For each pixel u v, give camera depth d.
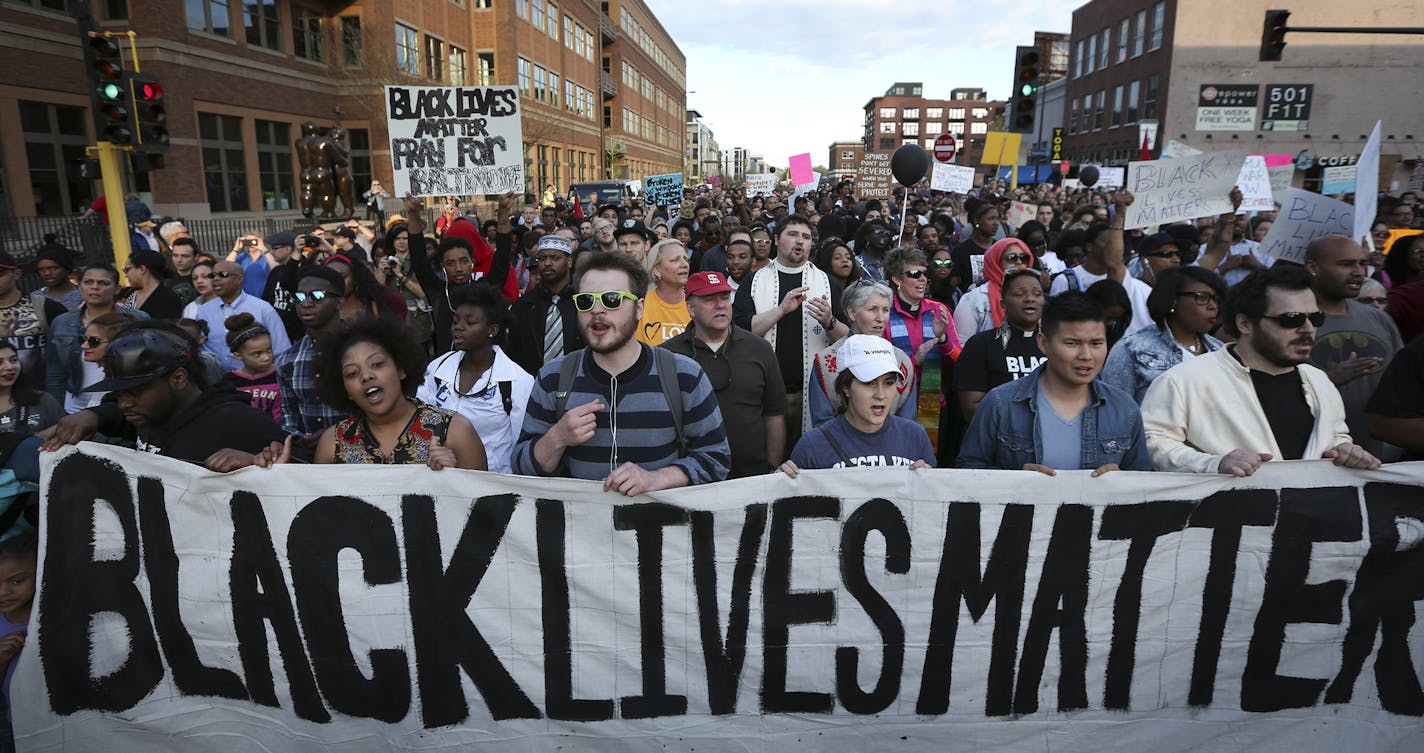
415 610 2.66
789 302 4.24
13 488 2.80
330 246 8.77
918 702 2.72
